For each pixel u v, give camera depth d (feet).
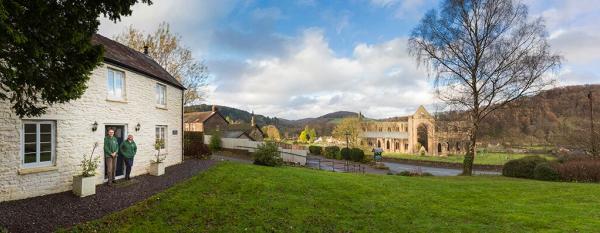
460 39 72.90
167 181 44.21
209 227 27.68
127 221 27.43
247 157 104.22
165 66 110.32
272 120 432.25
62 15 19.84
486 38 71.97
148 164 52.95
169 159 62.13
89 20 21.75
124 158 43.73
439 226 29.07
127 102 47.34
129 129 48.01
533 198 40.96
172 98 64.39
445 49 74.69
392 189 45.50
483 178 66.74
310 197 38.40
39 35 18.97
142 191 37.47
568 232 26.86
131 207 29.94
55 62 21.15
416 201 38.70
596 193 44.09
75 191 34.50
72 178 36.99
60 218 26.76
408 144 241.55
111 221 26.68
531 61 67.05
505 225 29.27
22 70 19.45
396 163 133.80
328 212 33.12
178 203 32.68
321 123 375.04
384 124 282.56
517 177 69.67
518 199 40.40
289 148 129.59
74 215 27.71
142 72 50.75
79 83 22.81
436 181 56.39
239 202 34.81
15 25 17.54
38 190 33.42
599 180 62.13
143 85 52.13
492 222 30.35
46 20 18.78
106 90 42.86
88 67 22.61
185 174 50.44
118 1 21.56
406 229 28.43
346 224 29.68
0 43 17.16
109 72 44.09
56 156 35.24
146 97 53.06
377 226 29.25
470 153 78.13
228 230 27.22
